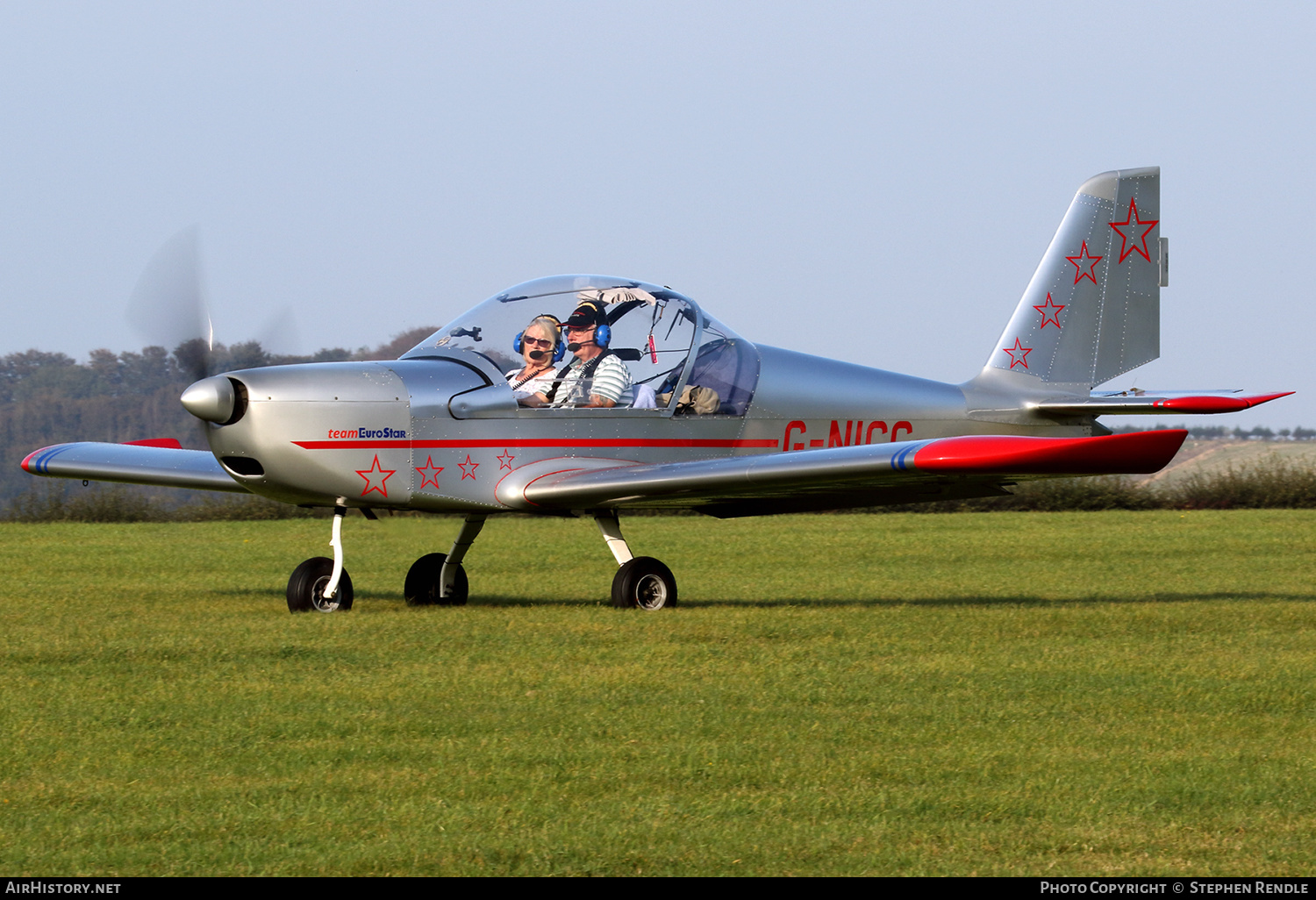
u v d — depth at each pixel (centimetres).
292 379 3141
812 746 1853
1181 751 1845
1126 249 4547
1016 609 3303
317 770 1733
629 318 3559
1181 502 9200
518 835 1486
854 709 2094
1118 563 4728
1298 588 3944
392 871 1386
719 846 1458
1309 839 1494
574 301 3500
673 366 3622
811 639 2773
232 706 2092
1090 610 3266
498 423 3347
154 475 3891
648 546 5634
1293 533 6141
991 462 2902
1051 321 4450
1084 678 2347
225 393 3083
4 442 15875
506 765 1758
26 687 2250
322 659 2516
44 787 1652
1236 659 2553
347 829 1502
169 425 16550
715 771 1730
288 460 3120
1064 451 2873
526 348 3438
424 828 1505
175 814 1551
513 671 2391
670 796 1625
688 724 1984
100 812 1559
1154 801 1616
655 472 3266
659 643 2711
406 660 2509
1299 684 2298
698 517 8319
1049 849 1459
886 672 2398
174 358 3525
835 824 1529
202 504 8800
